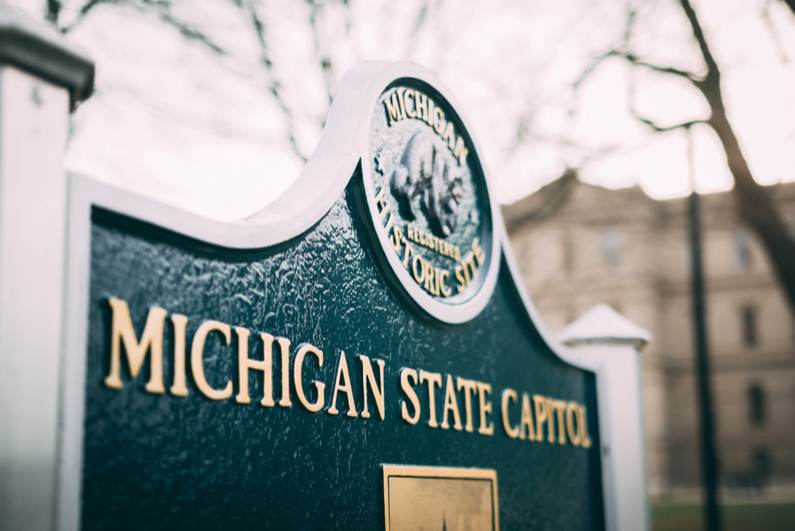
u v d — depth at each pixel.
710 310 41.78
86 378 1.33
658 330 40.25
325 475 1.89
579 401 3.51
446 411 2.46
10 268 1.20
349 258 2.11
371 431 2.10
